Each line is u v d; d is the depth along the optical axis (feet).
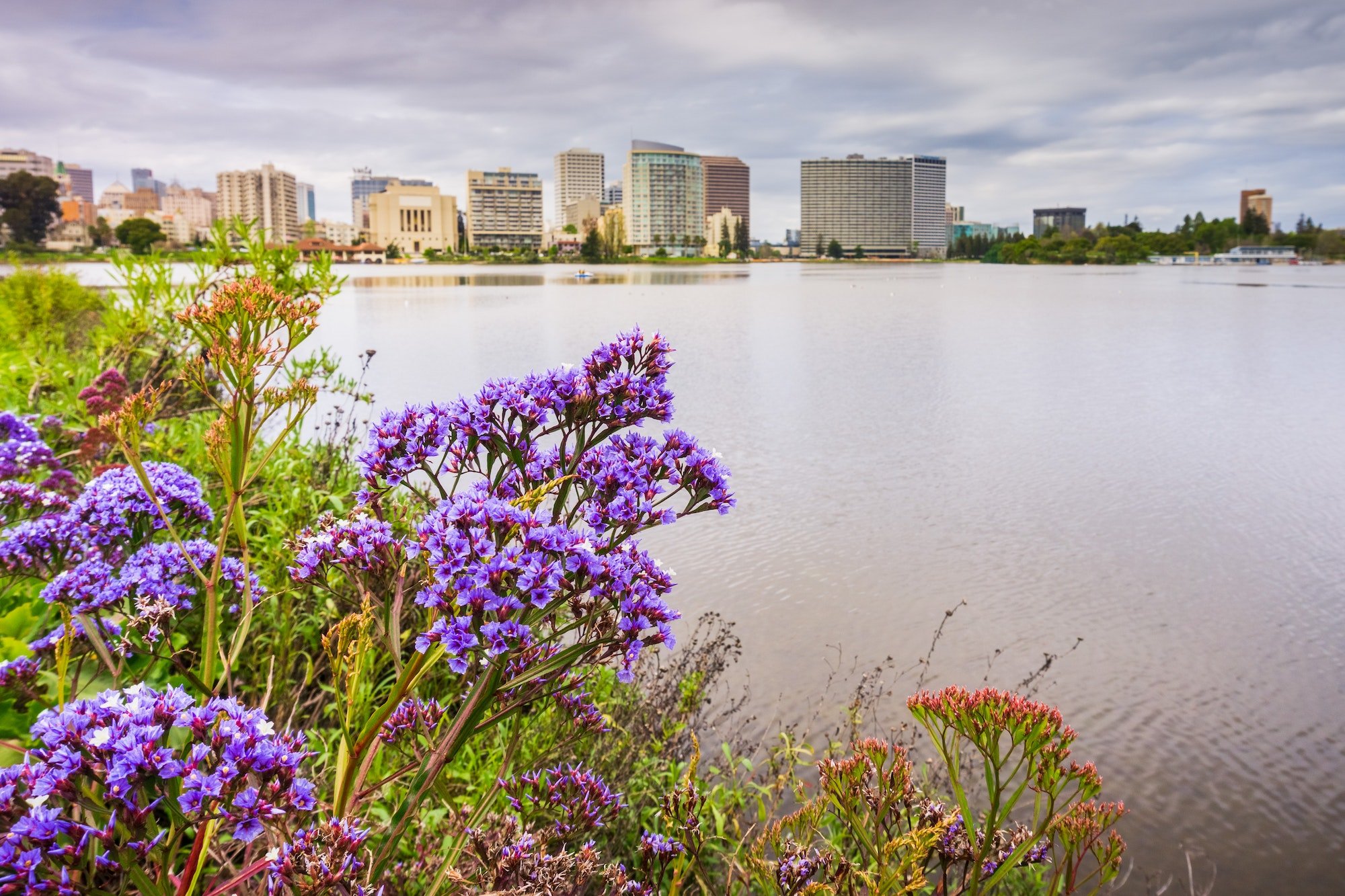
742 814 14.65
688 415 66.03
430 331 129.18
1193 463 52.60
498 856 7.14
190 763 5.17
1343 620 30.40
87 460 18.47
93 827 5.09
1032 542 37.88
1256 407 72.49
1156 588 32.94
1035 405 72.43
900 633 28.76
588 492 8.14
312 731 12.38
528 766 10.95
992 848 9.36
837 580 32.96
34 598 13.21
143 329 22.76
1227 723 24.06
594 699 14.94
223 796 5.12
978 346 120.78
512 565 6.16
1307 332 143.13
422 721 7.39
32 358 27.50
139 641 8.15
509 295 252.01
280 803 5.35
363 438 28.45
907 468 50.65
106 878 5.16
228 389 8.86
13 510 13.78
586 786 8.02
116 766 4.73
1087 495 45.39
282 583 14.64
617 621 6.79
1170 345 122.93
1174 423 65.36
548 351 101.09
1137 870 18.49
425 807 11.18
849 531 38.68
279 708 12.26
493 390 8.14
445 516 6.44
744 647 27.20
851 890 8.61
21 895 4.78
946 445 56.85
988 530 39.32
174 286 22.44
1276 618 30.78
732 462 51.65
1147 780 21.71
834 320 168.35
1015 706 8.45
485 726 6.66
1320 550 37.14
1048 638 29.01
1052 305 220.43
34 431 17.44
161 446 19.62
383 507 8.88
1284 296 258.16
